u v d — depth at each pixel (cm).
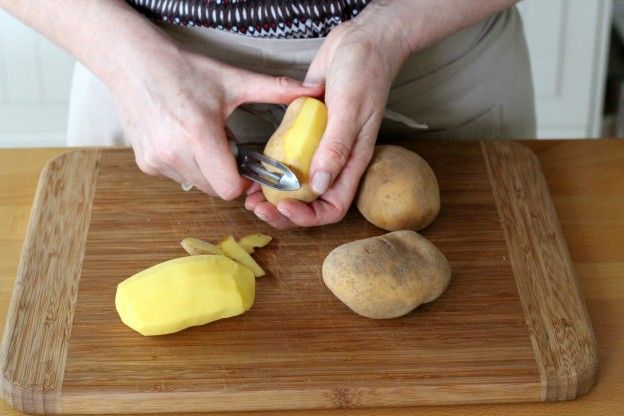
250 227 82
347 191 79
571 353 71
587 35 145
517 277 78
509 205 84
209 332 73
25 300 75
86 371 70
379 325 74
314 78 82
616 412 70
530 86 100
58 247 80
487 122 97
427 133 96
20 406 69
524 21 144
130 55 80
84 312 75
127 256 80
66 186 86
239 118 92
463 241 81
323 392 69
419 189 80
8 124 156
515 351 72
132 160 89
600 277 80
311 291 76
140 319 72
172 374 70
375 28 81
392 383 70
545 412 70
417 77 92
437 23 83
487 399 70
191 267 74
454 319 74
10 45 145
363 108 78
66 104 154
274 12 83
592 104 154
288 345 72
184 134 78
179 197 85
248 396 69
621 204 87
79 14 82
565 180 89
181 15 84
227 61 87
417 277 73
